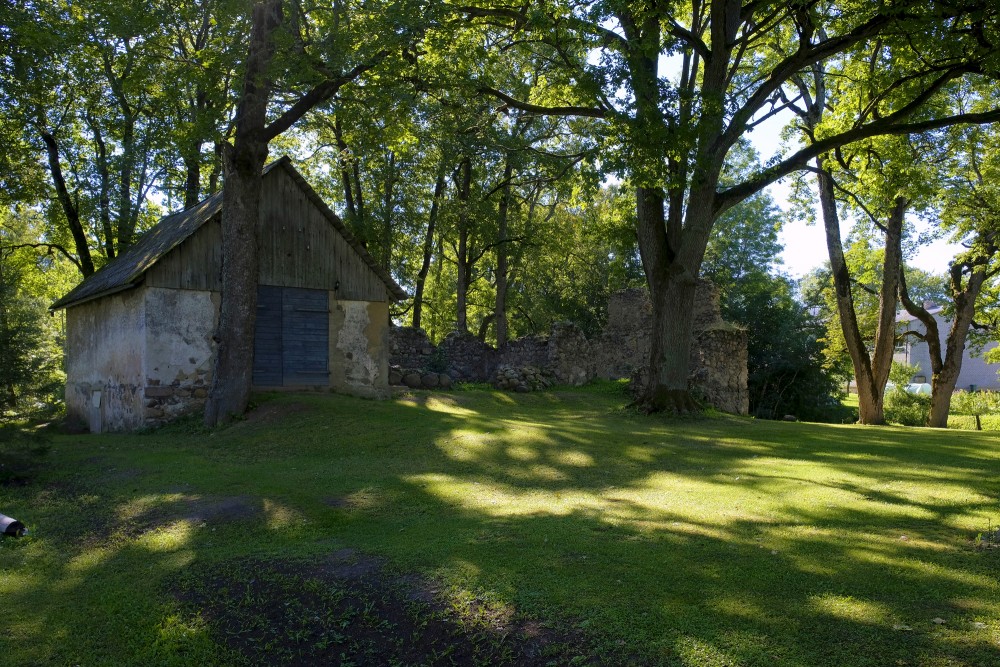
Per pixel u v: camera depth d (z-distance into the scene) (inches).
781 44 836.6
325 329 716.7
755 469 382.9
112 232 1032.2
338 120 682.8
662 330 639.1
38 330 865.5
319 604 213.9
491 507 315.3
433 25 555.5
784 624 175.5
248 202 586.2
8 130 879.1
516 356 1115.9
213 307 652.1
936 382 1037.2
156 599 225.9
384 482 373.1
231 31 647.1
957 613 177.3
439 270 1791.3
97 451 493.0
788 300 1888.5
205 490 359.3
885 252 928.9
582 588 203.8
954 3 497.7
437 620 195.2
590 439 487.2
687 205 637.9
